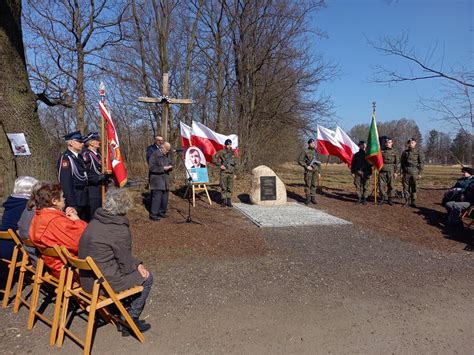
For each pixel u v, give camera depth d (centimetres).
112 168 700
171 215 918
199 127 1186
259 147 1903
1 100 673
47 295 462
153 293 474
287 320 411
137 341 361
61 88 1148
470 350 359
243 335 377
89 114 1591
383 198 1152
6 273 501
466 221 923
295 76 1834
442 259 646
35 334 371
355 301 464
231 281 521
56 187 383
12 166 755
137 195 1085
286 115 1859
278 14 1745
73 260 332
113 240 346
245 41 1758
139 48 1662
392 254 669
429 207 1108
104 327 388
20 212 452
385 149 1136
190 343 360
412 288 511
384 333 388
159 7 1488
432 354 351
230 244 704
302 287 505
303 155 1140
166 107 1073
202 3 1669
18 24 690
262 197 1095
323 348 357
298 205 1111
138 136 1995
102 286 343
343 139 1324
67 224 377
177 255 631
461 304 462
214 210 1004
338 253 665
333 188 1490
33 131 712
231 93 1858
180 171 1569
